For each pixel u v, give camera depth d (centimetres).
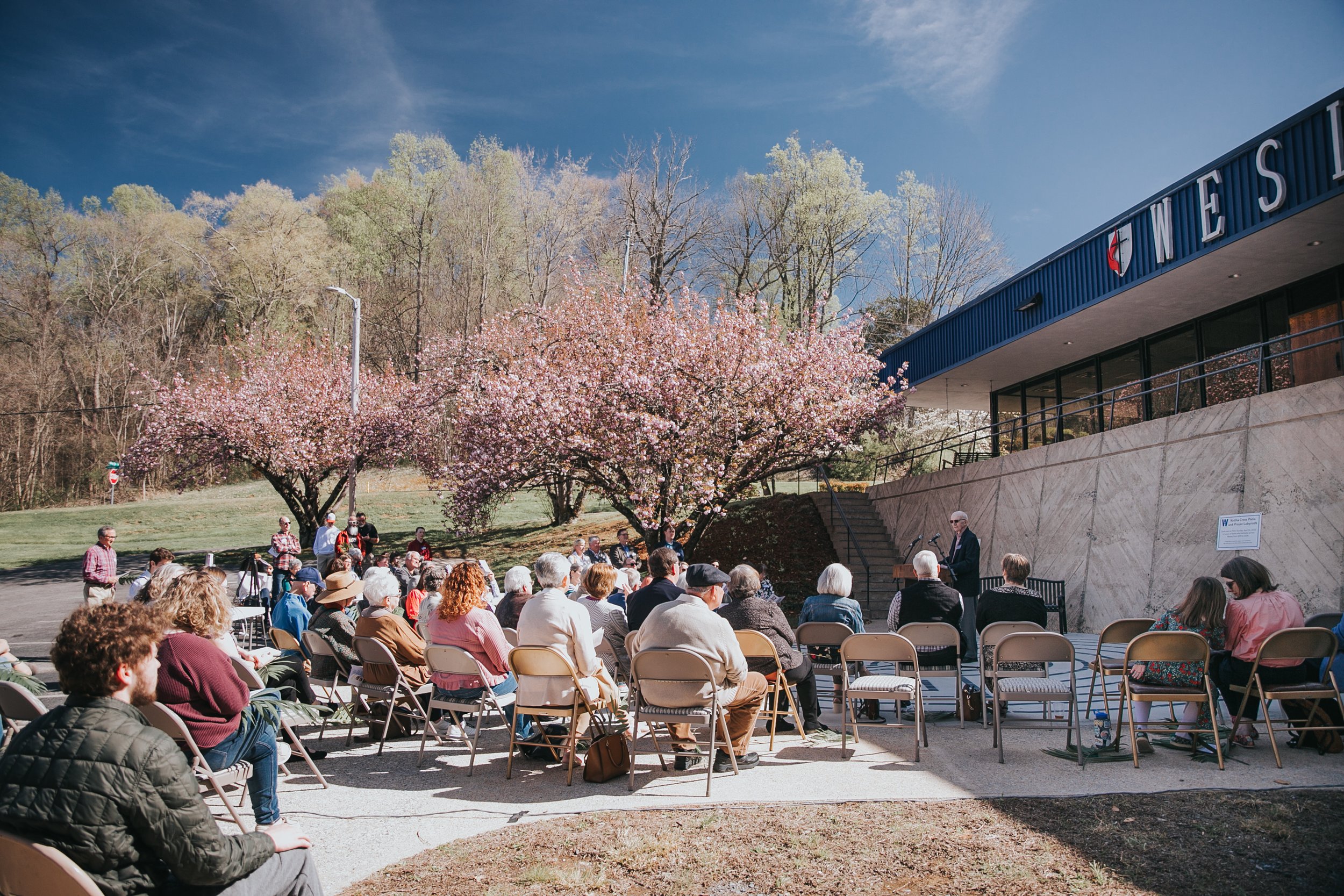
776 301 4284
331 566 787
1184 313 1853
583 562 1595
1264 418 1233
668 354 2098
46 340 5041
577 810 512
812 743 683
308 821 500
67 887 239
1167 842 428
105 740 259
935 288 4422
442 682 641
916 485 2381
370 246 5306
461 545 2961
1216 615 634
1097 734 694
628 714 787
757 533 2541
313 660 766
